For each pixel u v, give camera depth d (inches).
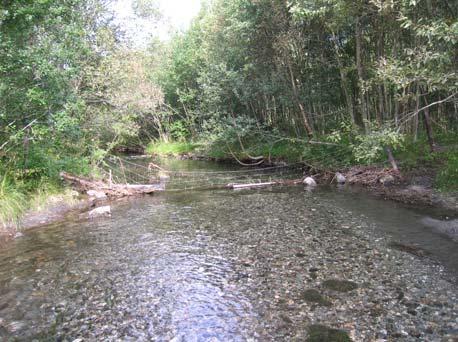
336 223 482.3
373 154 566.9
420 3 556.4
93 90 836.0
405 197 588.1
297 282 316.2
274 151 1111.6
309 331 245.0
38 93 521.0
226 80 1104.8
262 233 454.9
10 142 567.2
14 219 515.5
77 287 323.6
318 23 878.4
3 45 497.4
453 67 489.1
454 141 754.2
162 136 1926.7
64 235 476.4
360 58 807.1
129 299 299.6
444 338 230.4
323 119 1059.9
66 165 729.0
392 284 305.6
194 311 277.4
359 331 242.1
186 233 471.2
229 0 1081.4
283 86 1027.3
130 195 749.3
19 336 251.3
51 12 563.5
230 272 344.5
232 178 916.6
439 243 394.0
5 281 338.0
